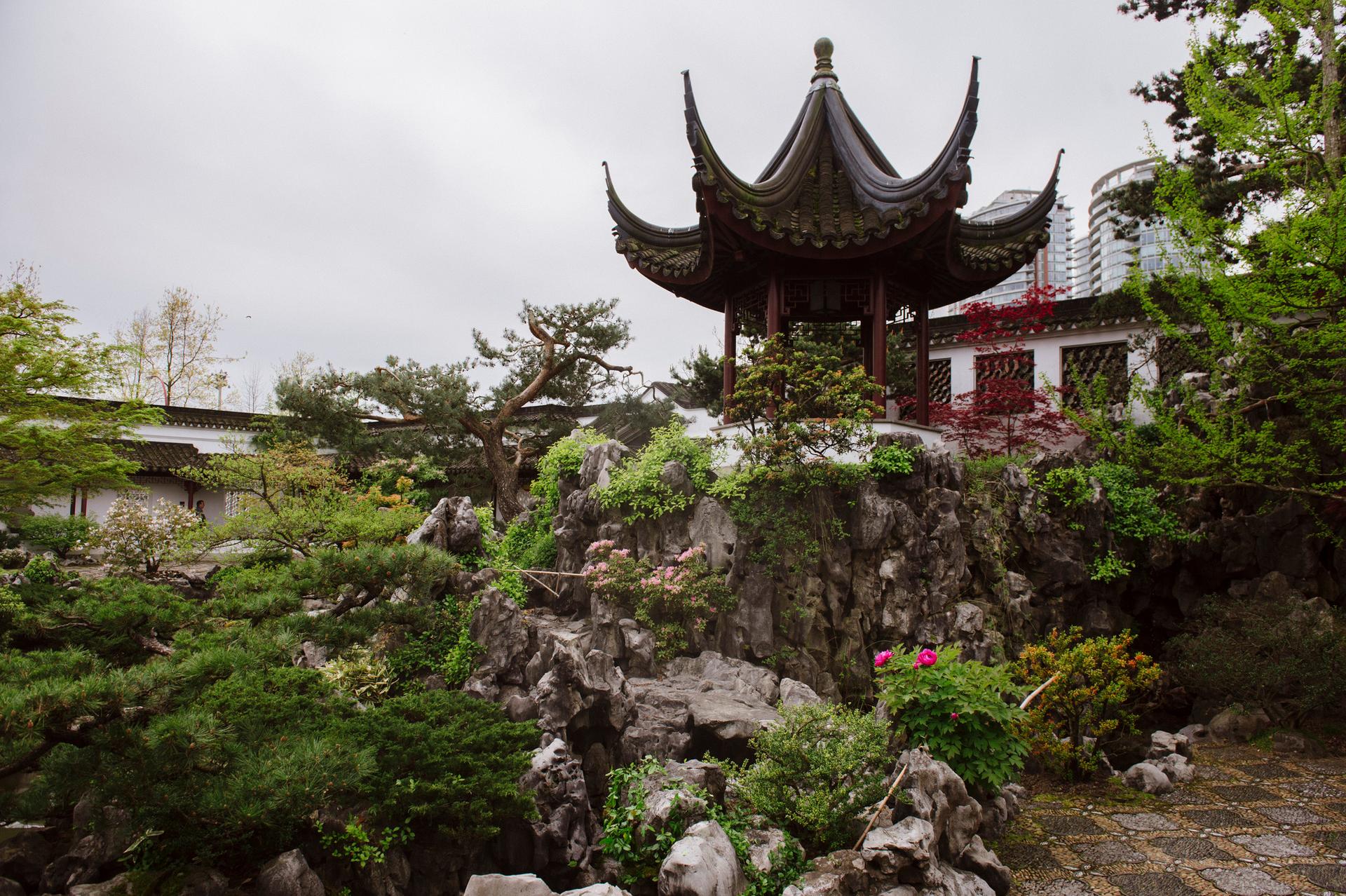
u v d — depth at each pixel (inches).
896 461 546.3
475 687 418.9
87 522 930.1
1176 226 528.4
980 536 563.2
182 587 742.5
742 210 530.9
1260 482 546.3
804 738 330.0
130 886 284.2
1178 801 386.6
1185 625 637.3
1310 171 553.9
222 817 269.4
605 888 271.0
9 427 584.7
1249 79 526.6
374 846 299.9
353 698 387.9
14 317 579.8
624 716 401.4
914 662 352.2
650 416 1102.4
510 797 311.4
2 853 310.0
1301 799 387.2
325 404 1114.7
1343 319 481.4
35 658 303.0
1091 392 784.3
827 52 679.1
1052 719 436.5
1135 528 631.2
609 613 528.1
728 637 520.1
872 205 589.0
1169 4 739.4
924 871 271.1
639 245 647.1
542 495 739.4
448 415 1067.3
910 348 1013.2
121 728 261.6
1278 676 468.8
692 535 553.6
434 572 444.1
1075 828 354.9
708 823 298.8
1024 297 769.6
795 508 533.3
